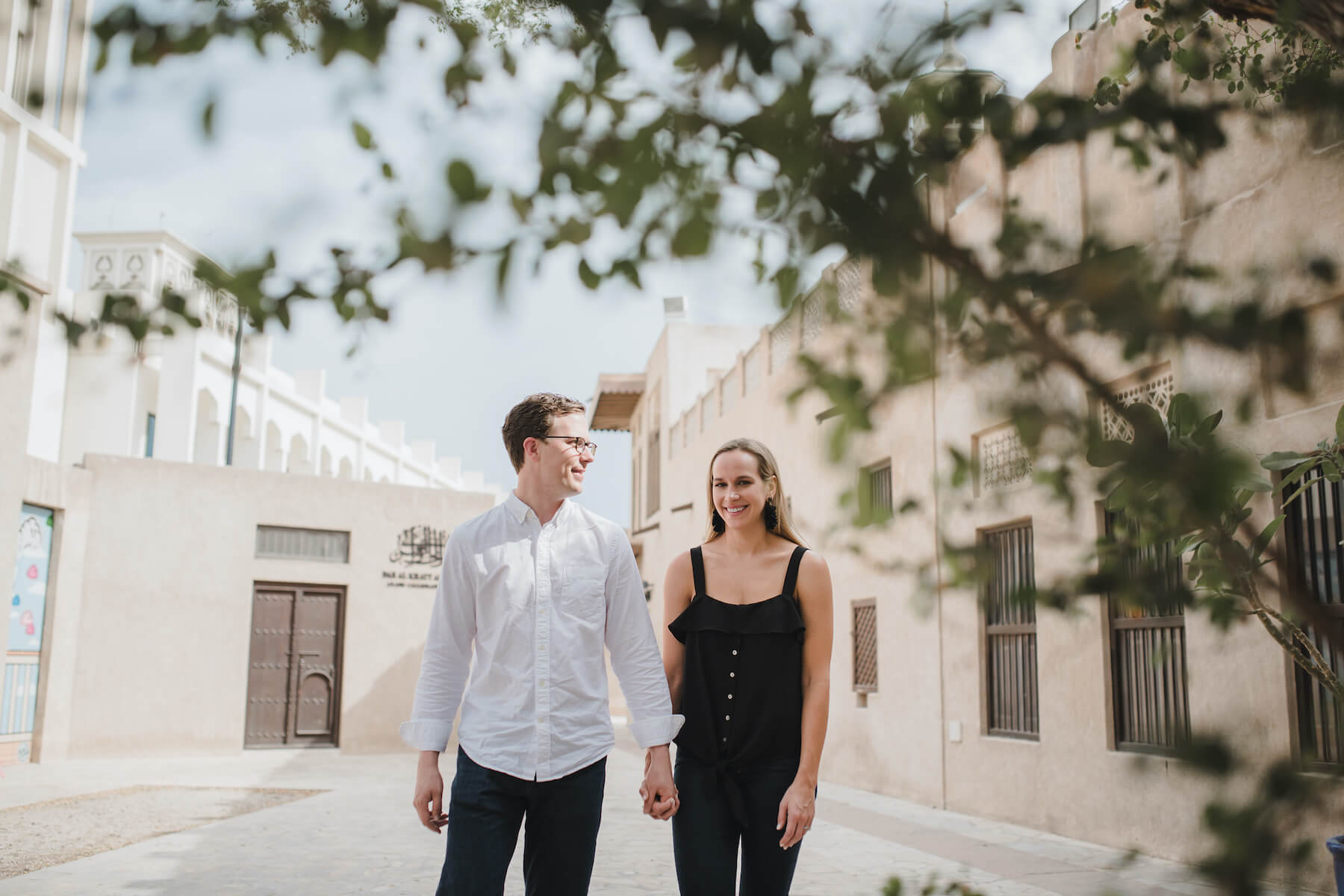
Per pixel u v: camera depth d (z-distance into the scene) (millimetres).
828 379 1006
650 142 1023
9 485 15086
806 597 3545
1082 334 1010
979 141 1095
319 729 20609
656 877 7074
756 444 3771
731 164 1037
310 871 7422
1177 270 1082
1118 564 1231
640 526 30578
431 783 3311
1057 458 1026
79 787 13438
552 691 3307
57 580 17500
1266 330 1039
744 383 19469
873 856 7863
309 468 43438
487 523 3480
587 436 3518
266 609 20344
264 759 18719
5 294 1058
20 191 15133
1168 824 7383
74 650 17828
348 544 21281
